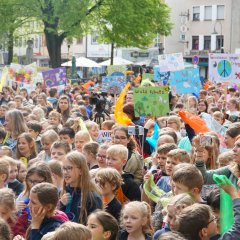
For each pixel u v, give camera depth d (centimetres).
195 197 625
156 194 746
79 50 7450
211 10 6938
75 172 696
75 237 480
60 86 2327
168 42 7175
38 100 1798
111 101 2233
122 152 791
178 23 7169
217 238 529
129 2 4766
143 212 617
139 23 4838
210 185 714
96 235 580
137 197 783
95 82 4147
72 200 703
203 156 740
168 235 466
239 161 719
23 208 680
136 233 617
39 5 4591
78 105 1706
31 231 600
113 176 705
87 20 4588
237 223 521
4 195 624
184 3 7125
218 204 586
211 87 2194
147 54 7175
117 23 4791
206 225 504
